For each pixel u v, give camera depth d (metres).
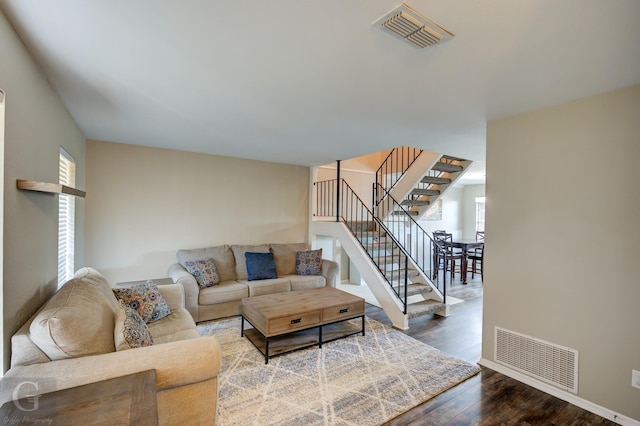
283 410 2.16
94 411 1.11
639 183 2.04
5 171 1.41
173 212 4.44
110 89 2.23
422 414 2.15
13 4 1.30
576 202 2.32
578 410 2.24
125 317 1.92
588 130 2.26
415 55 1.70
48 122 2.09
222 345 3.19
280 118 2.88
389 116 2.77
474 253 7.19
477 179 7.66
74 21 1.43
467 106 2.48
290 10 1.33
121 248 4.07
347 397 2.32
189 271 3.96
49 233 2.12
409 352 3.09
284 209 5.54
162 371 1.58
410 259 4.77
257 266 4.52
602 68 1.81
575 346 2.32
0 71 1.34
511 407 2.25
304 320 3.04
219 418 2.06
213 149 4.36
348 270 6.41
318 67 1.87
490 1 1.24
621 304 2.11
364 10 1.32
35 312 1.81
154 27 1.47
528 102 2.38
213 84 2.13
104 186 3.95
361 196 6.52
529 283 2.57
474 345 3.30
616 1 1.22
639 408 2.04
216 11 1.34
